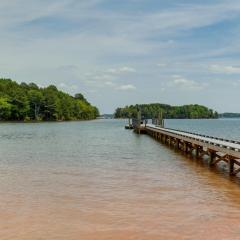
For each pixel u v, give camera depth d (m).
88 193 21.14
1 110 158.38
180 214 17.06
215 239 13.98
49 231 14.79
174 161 35.25
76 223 15.73
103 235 14.38
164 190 22.03
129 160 36.06
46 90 191.50
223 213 17.25
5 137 70.44
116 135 79.19
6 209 17.72
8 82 190.00
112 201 19.33
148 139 66.69
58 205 18.50
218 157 32.44
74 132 90.88
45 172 28.34
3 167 30.97
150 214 17.02
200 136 41.03
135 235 14.39
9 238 14.05
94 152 43.88
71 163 33.66
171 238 14.09
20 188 22.39
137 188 22.56
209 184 23.84
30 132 89.12
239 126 157.62
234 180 25.20
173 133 49.53
